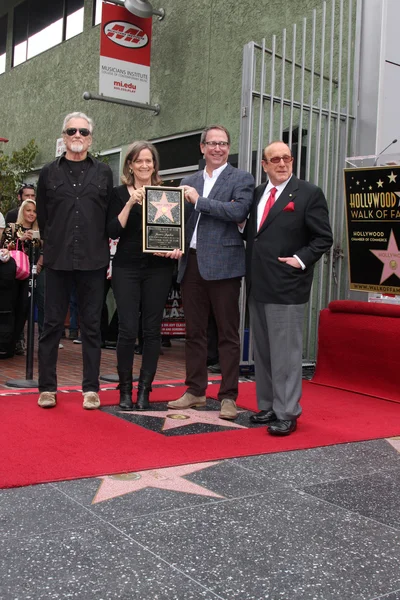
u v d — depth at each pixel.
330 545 2.55
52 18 12.25
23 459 3.39
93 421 4.26
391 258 5.71
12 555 2.35
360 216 5.85
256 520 2.76
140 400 4.72
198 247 4.54
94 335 4.67
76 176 4.59
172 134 9.21
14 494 2.93
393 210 5.62
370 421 4.63
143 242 4.42
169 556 2.39
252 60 6.08
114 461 3.42
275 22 7.75
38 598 2.07
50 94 12.16
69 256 4.52
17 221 6.92
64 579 2.19
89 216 4.55
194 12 8.83
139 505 2.86
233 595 2.14
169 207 4.47
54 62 12.04
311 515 2.85
